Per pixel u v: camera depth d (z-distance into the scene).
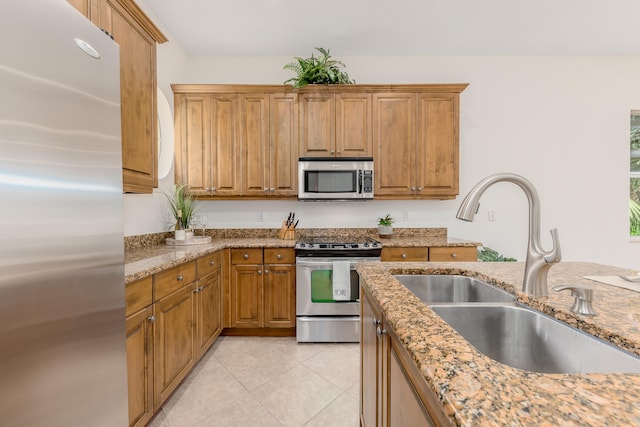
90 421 0.90
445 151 2.92
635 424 0.37
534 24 2.73
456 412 0.40
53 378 0.78
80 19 0.86
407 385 0.74
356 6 2.46
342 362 2.25
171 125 2.93
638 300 0.96
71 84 0.83
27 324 0.71
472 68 3.29
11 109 0.67
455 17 2.62
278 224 3.28
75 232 0.84
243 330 2.73
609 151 3.31
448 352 0.57
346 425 1.61
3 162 0.66
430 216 3.30
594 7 2.50
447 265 1.47
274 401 1.79
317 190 2.85
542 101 3.30
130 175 1.63
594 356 0.76
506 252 3.33
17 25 0.68
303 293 2.60
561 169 3.31
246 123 2.89
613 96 3.30
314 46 3.06
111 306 0.98
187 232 2.60
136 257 1.85
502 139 3.31
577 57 3.29
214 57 3.25
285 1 2.40
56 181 0.78
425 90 2.90
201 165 2.89
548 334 0.90
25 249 0.70
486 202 3.33
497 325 1.00
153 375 1.54
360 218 3.29
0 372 0.66
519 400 0.42
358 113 2.90
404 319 0.75
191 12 2.53
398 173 2.92
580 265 1.54
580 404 0.41
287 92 2.89
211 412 1.70
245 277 2.66
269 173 2.90
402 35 2.89
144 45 1.76
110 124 0.98
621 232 3.31
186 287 1.92
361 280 1.42
